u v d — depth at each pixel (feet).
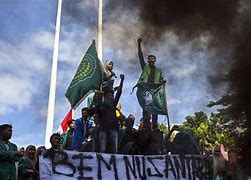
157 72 28.19
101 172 22.45
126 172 22.91
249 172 28.86
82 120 26.89
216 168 25.04
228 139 40.47
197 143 27.45
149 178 23.27
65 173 21.86
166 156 23.86
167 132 29.09
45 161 21.74
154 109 27.53
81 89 27.78
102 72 27.58
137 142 26.25
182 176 23.88
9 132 21.91
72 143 26.61
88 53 28.30
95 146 24.71
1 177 20.51
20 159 21.71
